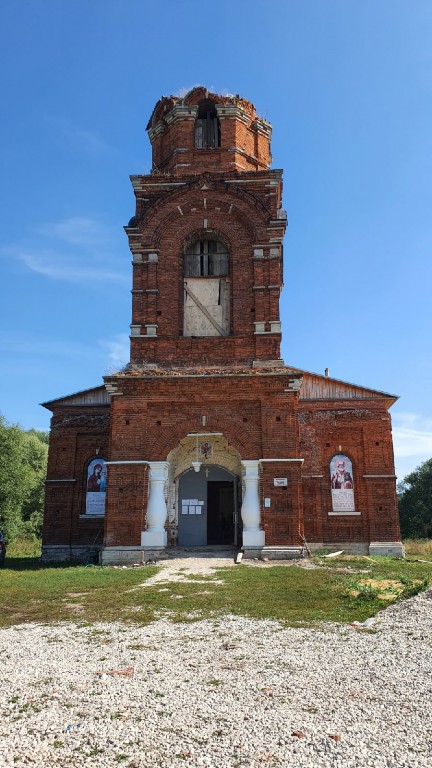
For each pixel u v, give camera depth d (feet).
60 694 23.61
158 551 73.77
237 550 80.84
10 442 159.84
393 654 29.12
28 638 34.63
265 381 77.87
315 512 98.32
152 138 96.94
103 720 20.76
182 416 78.43
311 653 29.66
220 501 95.86
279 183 88.28
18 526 168.04
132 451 77.15
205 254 88.89
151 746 18.74
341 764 17.38
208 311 85.76
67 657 29.86
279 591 47.78
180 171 89.92
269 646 31.24
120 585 53.93
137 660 28.84
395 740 18.84
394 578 53.88
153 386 78.69
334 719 20.52
